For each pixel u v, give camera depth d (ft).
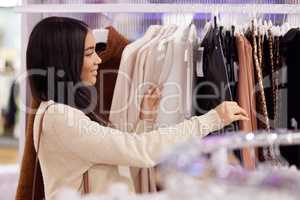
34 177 5.55
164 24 6.79
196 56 5.89
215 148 3.09
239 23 6.73
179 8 6.10
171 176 2.84
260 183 2.69
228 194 2.72
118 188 3.28
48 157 5.10
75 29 5.25
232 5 6.07
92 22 7.37
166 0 7.10
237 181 2.73
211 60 5.59
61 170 5.07
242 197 2.69
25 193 6.02
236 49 5.88
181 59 5.92
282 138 3.34
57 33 5.20
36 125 5.13
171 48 5.93
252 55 5.98
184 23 6.77
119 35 6.70
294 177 2.76
